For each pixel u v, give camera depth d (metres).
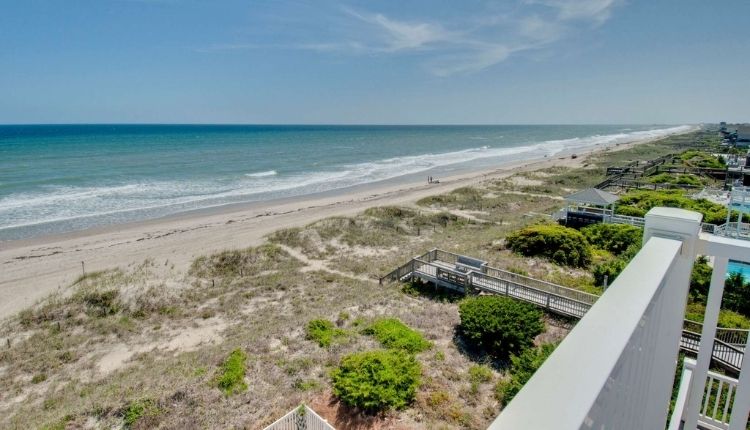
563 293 14.90
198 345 13.49
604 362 1.34
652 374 2.25
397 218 29.28
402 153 92.06
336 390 9.36
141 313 15.77
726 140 86.38
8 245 24.69
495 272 17.25
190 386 10.34
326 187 46.69
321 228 25.70
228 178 50.72
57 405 10.53
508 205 34.62
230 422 9.02
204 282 18.59
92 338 14.16
